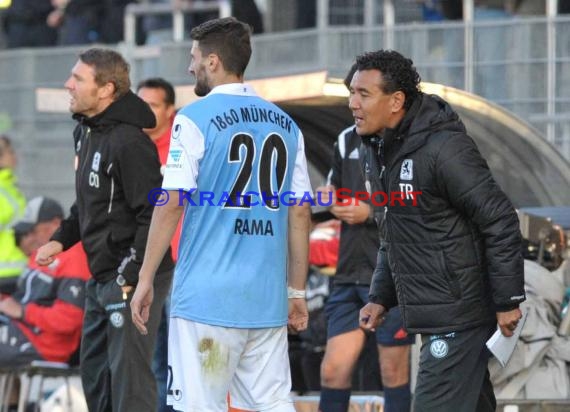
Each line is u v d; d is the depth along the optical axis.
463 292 16.12
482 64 25.84
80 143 19.36
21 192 32.41
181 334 16.59
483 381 16.61
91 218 18.98
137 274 18.61
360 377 24.33
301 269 17.45
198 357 16.50
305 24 34.78
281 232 17.02
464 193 15.77
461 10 31.88
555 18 25.56
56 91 31.83
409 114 16.08
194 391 16.47
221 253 16.50
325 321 24.91
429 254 16.16
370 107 16.14
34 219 26.44
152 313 19.16
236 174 16.56
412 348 21.28
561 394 20.59
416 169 15.95
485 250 16.09
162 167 23.44
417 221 16.16
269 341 16.98
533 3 30.14
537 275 21.31
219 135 16.44
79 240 20.22
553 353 20.84
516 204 24.70
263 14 37.06
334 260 23.67
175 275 16.80
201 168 16.47
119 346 18.94
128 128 18.78
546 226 22.22
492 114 23.27
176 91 25.69
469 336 16.27
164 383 22.09
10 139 32.53
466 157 15.80
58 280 24.80
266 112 16.92
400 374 20.67
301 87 23.81
